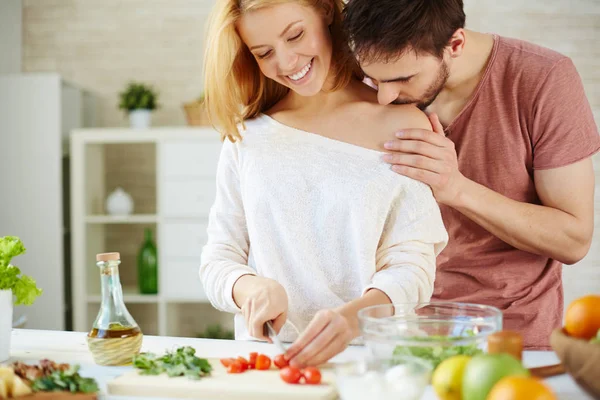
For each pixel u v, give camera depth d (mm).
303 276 1537
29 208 3947
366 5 1376
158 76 4301
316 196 1523
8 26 4344
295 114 1618
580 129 1654
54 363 1188
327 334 1230
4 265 1403
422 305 1224
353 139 1562
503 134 1694
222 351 1417
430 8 1379
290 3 1411
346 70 1580
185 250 3977
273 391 1113
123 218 3988
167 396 1151
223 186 1660
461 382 980
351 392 958
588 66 4062
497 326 1135
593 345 958
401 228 1501
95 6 4316
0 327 1375
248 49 1596
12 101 3936
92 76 4340
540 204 1759
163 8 4285
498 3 4086
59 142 3924
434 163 1513
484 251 1764
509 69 1670
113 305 1354
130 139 3961
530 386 847
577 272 4059
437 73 1458
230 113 1597
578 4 4059
